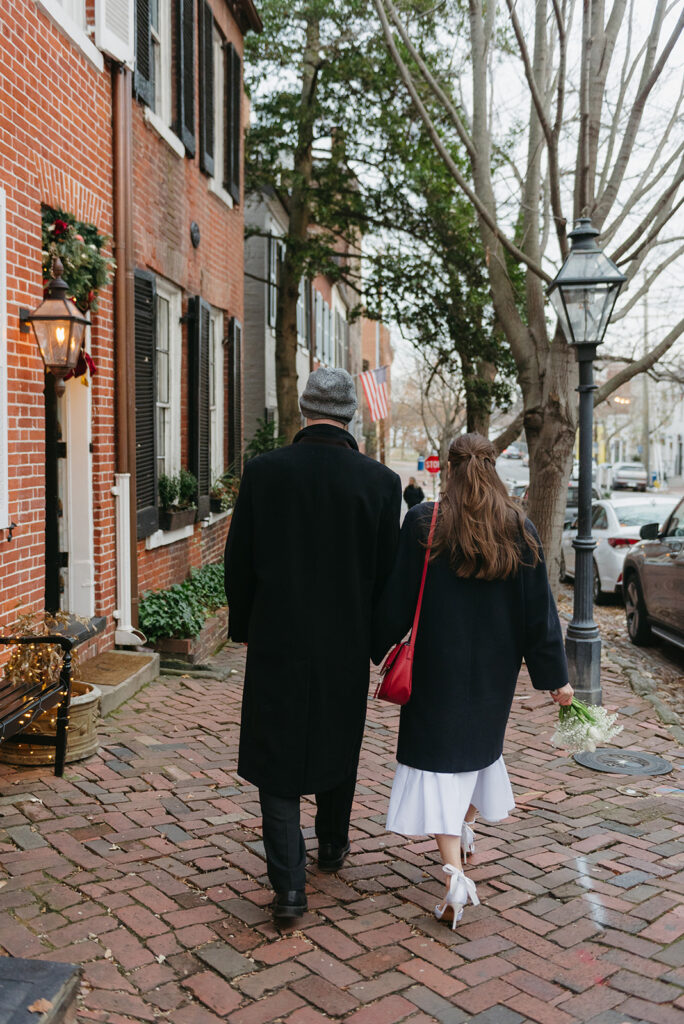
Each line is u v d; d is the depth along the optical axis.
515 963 3.12
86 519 7.12
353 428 38.78
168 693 6.88
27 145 5.82
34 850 3.87
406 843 4.14
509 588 3.33
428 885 3.71
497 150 11.84
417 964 3.09
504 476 54.84
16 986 2.29
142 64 8.34
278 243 20.28
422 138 16.31
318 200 17.69
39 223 6.04
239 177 13.13
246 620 3.53
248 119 18.67
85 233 6.66
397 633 3.33
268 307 19.34
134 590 7.79
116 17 7.36
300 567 3.28
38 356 6.02
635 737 6.09
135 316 8.04
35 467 5.98
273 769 3.25
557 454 9.20
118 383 7.59
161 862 3.81
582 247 6.82
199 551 10.88
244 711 3.37
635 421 68.69
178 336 9.89
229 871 3.75
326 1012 2.82
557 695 3.51
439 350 18.36
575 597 6.97
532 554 3.31
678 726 6.40
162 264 9.07
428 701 3.29
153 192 8.73
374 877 3.77
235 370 12.68
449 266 17.59
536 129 9.85
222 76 12.21
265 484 3.31
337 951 3.15
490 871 3.83
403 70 8.88
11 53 5.57
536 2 9.73
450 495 3.34
